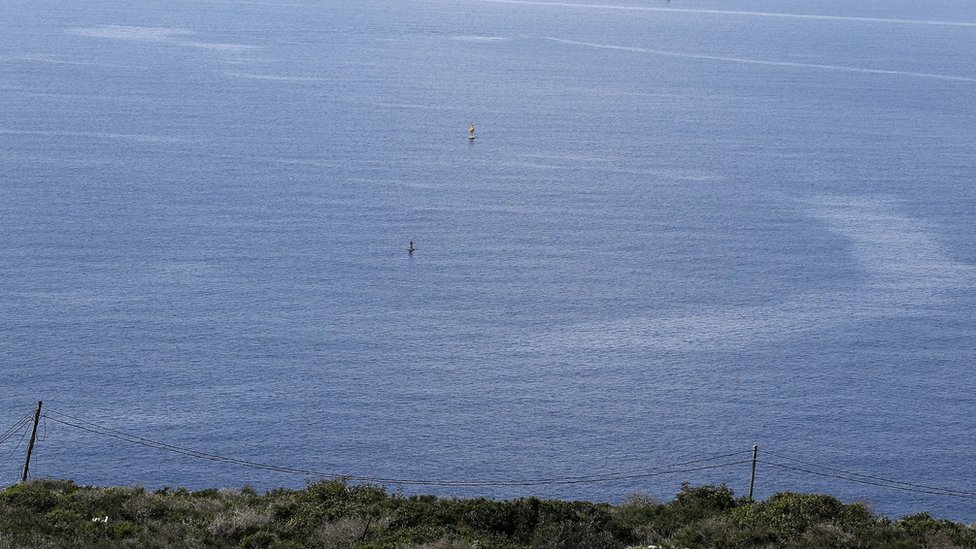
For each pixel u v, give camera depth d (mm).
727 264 155500
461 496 82312
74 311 123875
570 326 127875
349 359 113812
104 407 98062
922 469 92875
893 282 148250
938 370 117125
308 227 167000
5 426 93062
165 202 178500
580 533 33469
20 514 33750
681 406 104375
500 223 174875
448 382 108500
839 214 186375
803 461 93562
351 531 33500
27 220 162500
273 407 99688
